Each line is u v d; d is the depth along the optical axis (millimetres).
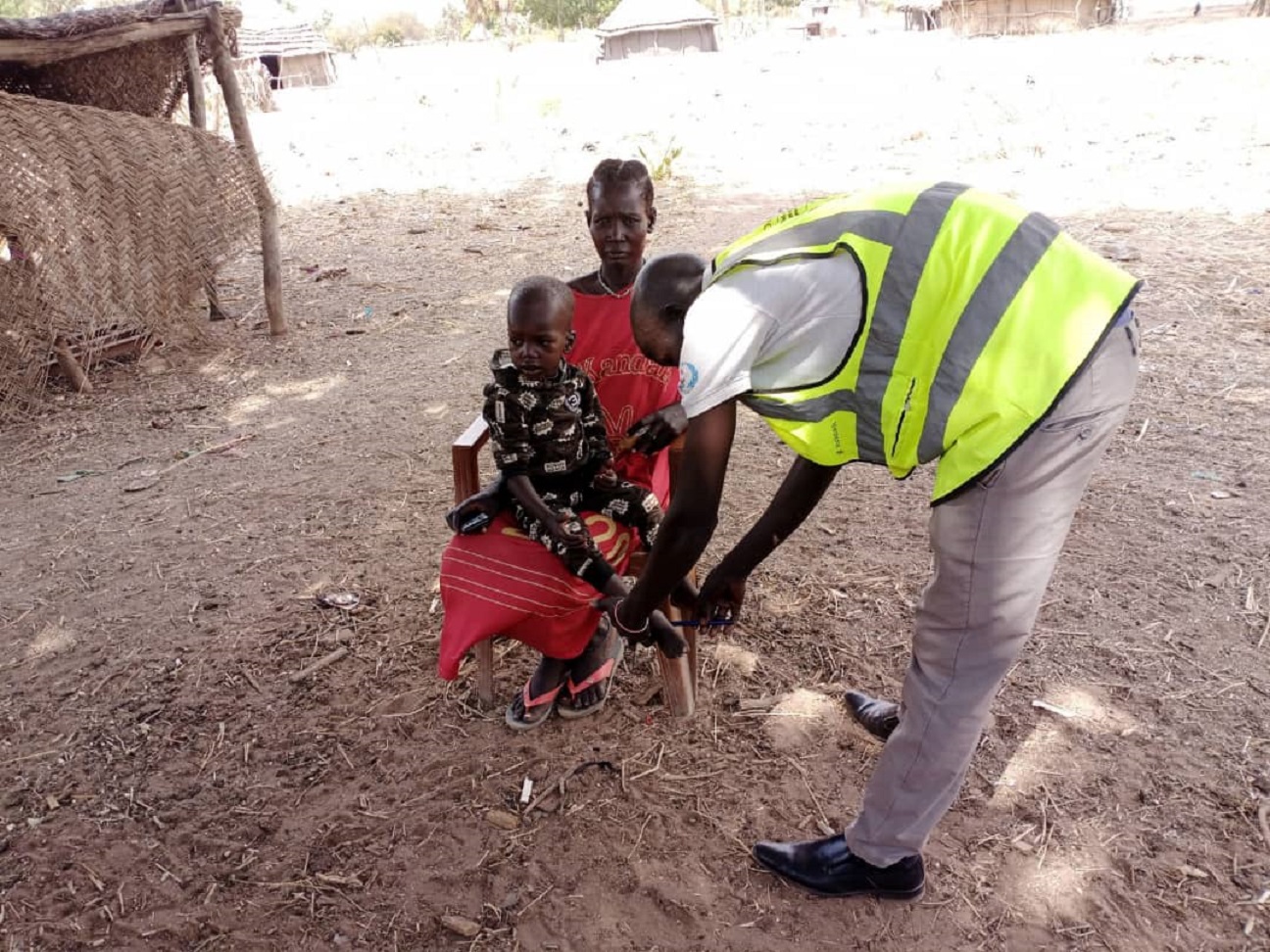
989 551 1898
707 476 1956
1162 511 3920
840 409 1972
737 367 1872
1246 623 3230
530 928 2350
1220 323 5727
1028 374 1798
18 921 2445
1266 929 2230
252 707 3141
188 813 2744
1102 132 10914
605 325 2996
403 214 10391
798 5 45562
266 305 7129
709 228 8859
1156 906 2309
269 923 2406
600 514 2799
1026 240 1859
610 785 2750
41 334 5820
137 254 6203
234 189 6652
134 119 6094
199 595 3795
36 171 5602
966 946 2254
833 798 2670
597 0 44406
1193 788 2611
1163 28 20828
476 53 34406
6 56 5699
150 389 6180
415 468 4809
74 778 2896
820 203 2020
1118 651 3139
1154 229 7484
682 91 17656
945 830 2549
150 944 2373
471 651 3338
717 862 2496
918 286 1845
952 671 2025
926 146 11375
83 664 3416
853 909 2352
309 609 3635
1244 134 10070
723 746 2869
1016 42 20750
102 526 4430
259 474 4875
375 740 2969
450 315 7199
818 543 3895
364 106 19688
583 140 13734
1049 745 2789
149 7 6297
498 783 2781
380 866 2539
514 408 2613
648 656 3248
